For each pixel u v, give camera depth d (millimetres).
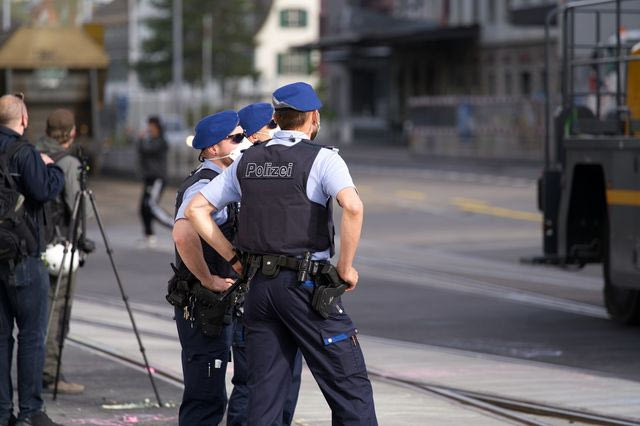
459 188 77688
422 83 154000
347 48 157500
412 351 25266
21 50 81062
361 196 71938
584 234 29797
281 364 13422
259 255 13242
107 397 19734
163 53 167875
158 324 28422
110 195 72375
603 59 29000
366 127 172750
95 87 81812
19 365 16922
